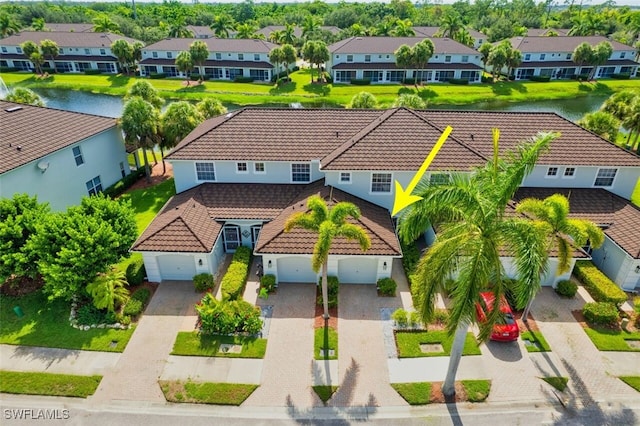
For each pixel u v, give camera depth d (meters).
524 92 69.88
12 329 19.38
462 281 12.84
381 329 19.55
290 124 27.78
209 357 17.92
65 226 19.86
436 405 15.82
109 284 19.84
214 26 102.56
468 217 13.52
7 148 25.62
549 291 22.06
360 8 154.12
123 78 78.69
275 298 21.61
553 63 77.81
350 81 75.06
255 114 28.36
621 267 21.97
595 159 25.16
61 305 20.89
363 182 24.95
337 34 107.56
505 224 13.34
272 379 16.91
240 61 77.81
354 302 21.31
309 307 20.98
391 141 25.45
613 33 105.62
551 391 16.39
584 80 77.19
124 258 22.00
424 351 18.22
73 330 19.33
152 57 79.94
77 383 16.62
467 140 26.81
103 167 32.69
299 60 101.62
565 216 17.69
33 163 25.89
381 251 21.25
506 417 15.37
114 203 22.08
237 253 24.09
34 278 21.17
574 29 93.44
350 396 16.17
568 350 18.28
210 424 15.11
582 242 17.42
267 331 19.38
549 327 19.56
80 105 63.09
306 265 22.33
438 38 77.94
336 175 24.80
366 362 17.72
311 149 26.22
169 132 33.53
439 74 75.12
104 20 100.88
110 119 33.94
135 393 16.28
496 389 16.45
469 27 119.00
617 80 77.19
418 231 14.28
